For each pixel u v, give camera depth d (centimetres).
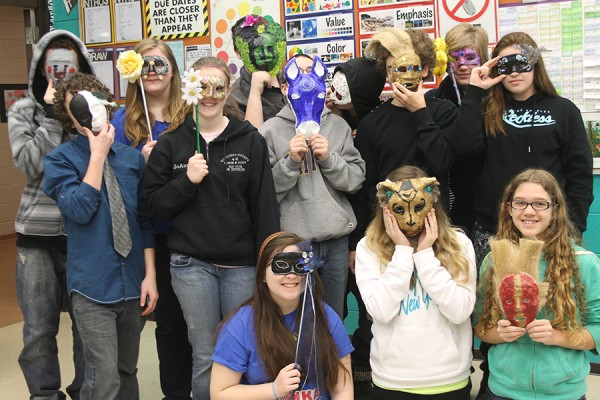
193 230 273
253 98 331
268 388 224
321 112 298
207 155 275
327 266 302
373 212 307
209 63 279
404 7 392
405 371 247
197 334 274
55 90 284
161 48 317
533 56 283
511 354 242
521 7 363
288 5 423
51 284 314
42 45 317
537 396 240
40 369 315
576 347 235
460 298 244
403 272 245
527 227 242
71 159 272
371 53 313
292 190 300
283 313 240
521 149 289
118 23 479
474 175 313
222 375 234
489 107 296
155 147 283
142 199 288
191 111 287
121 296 271
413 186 245
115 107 288
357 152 311
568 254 238
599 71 350
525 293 221
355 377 343
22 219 309
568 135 287
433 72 320
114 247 270
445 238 254
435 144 291
